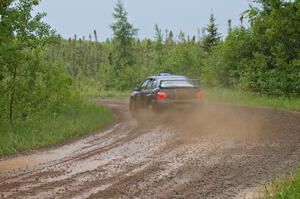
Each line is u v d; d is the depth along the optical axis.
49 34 22.95
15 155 16.22
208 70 54.00
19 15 21.61
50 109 27.23
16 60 21.88
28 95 23.66
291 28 42.31
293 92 41.31
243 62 48.38
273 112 28.86
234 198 10.38
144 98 30.25
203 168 13.34
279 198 9.93
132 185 11.59
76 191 11.09
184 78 29.05
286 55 43.28
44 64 24.88
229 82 51.81
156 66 85.38
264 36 44.53
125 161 14.60
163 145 17.44
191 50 68.69
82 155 15.89
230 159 14.46
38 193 10.95
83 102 34.91
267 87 43.28
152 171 13.09
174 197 10.51
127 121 26.78
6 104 22.45
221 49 52.06
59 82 28.08
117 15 95.88
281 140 17.62
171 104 27.67
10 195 10.80
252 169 13.02
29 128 21.03
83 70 141.88
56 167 13.94
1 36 21.39
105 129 23.14
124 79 82.00
